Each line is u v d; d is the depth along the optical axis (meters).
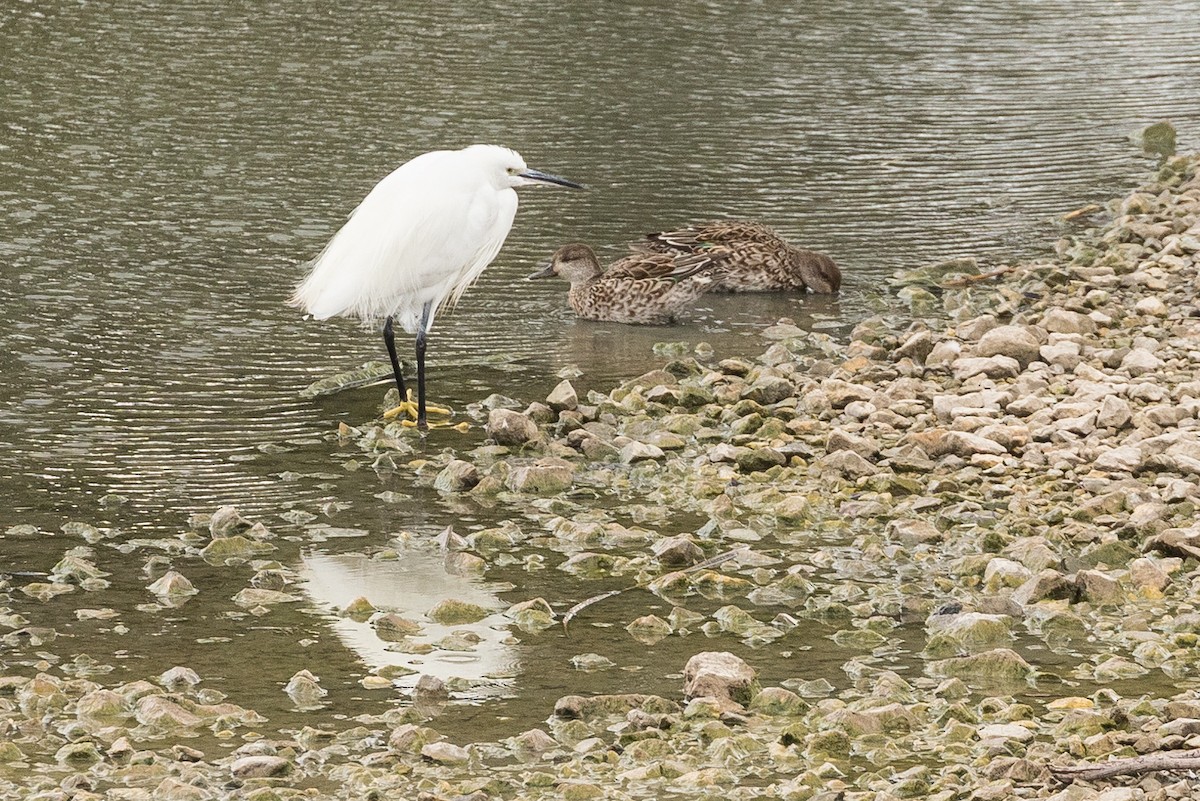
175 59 29.53
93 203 21.16
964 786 8.34
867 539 11.93
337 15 34.03
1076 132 27.28
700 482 13.16
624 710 9.30
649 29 34.38
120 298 17.80
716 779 8.50
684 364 16.02
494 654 10.14
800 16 36.62
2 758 8.59
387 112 26.56
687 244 19.14
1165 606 10.82
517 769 8.61
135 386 15.32
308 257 19.41
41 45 30.02
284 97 27.22
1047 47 34.56
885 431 14.27
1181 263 19.20
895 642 10.36
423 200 14.22
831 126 27.20
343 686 9.66
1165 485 12.70
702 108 28.03
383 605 10.88
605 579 11.40
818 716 9.17
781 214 22.12
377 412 15.02
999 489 12.80
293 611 10.74
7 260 18.83
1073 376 15.60
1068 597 10.91
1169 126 26.59
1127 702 9.23
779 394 15.18
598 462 13.72
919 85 30.58
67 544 11.77
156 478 13.16
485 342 17.25
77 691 9.44
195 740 8.90
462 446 14.15
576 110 27.39
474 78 29.30
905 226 21.70
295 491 12.99
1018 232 21.47
